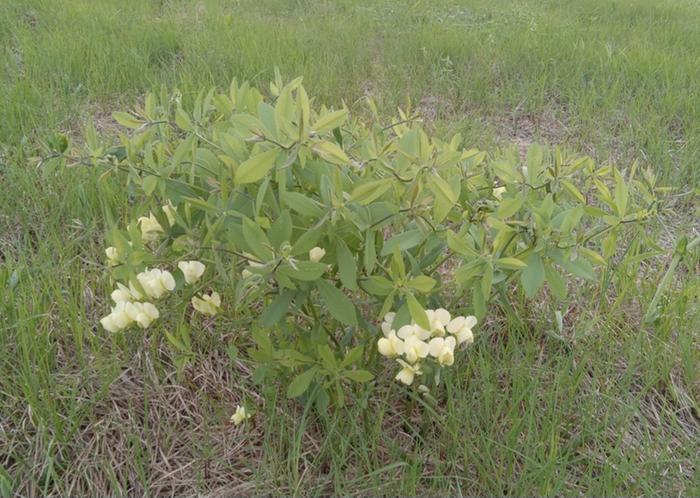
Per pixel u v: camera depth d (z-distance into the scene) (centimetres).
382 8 646
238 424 200
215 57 457
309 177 157
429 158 155
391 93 437
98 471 186
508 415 193
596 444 196
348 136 198
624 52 508
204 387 211
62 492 180
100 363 204
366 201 145
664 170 356
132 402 205
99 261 250
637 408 208
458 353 210
